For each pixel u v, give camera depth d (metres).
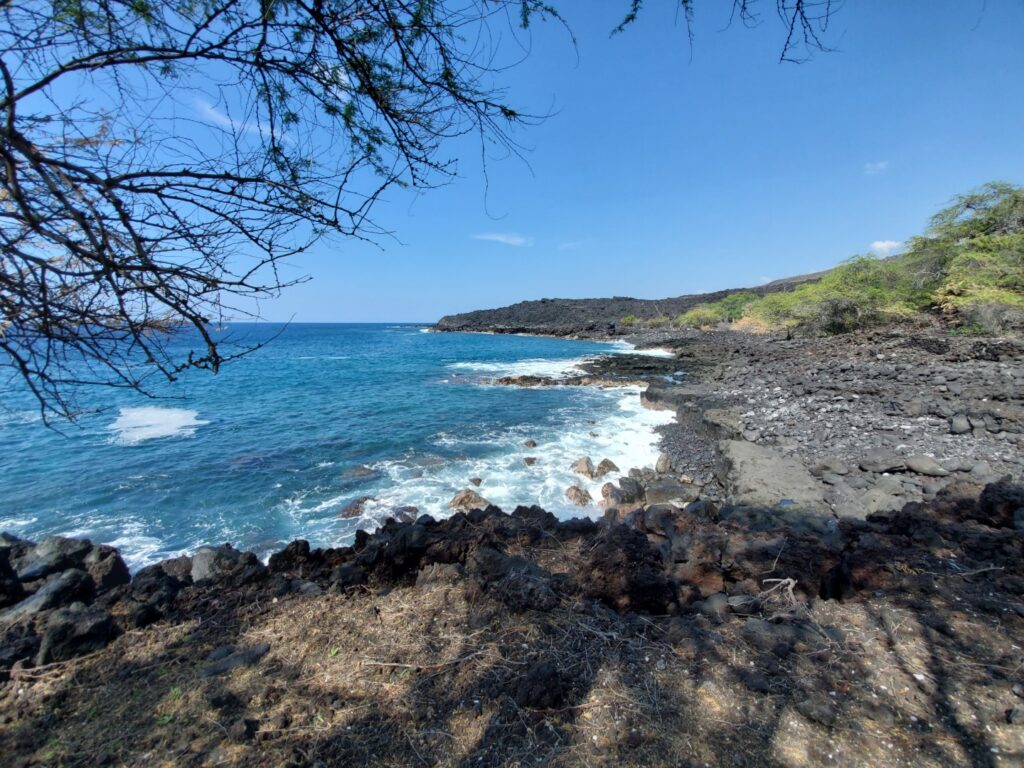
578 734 1.96
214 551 4.25
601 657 2.44
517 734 1.97
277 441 11.55
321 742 1.92
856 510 6.01
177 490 8.49
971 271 17.78
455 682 2.27
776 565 3.27
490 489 8.49
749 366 19.23
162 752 1.89
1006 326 15.09
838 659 2.37
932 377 11.70
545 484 8.73
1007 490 3.93
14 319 1.45
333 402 16.52
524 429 12.63
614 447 10.96
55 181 1.48
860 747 1.85
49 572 3.90
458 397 17.44
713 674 2.29
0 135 1.31
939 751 1.82
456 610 2.89
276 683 2.29
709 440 10.99
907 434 8.88
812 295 25.47
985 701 2.04
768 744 1.88
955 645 2.42
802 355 19.22
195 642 2.67
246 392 18.61
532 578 3.10
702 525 4.27
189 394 18.09
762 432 10.20
